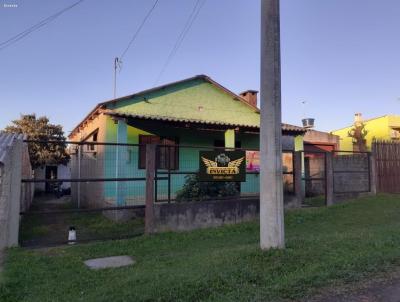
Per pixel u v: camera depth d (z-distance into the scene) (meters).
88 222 11.68
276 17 6.59
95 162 15.52
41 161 30.27
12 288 5.23
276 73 6.51
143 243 8.24
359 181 15.05
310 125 23.72
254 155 16.50
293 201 12.24
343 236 7.65
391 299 4.50
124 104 14.46
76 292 5.05
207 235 9.05
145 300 4.50
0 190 7.31
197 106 16.11
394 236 7.52
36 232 9.94
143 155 14.20
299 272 5.33
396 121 29.84
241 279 5.08
